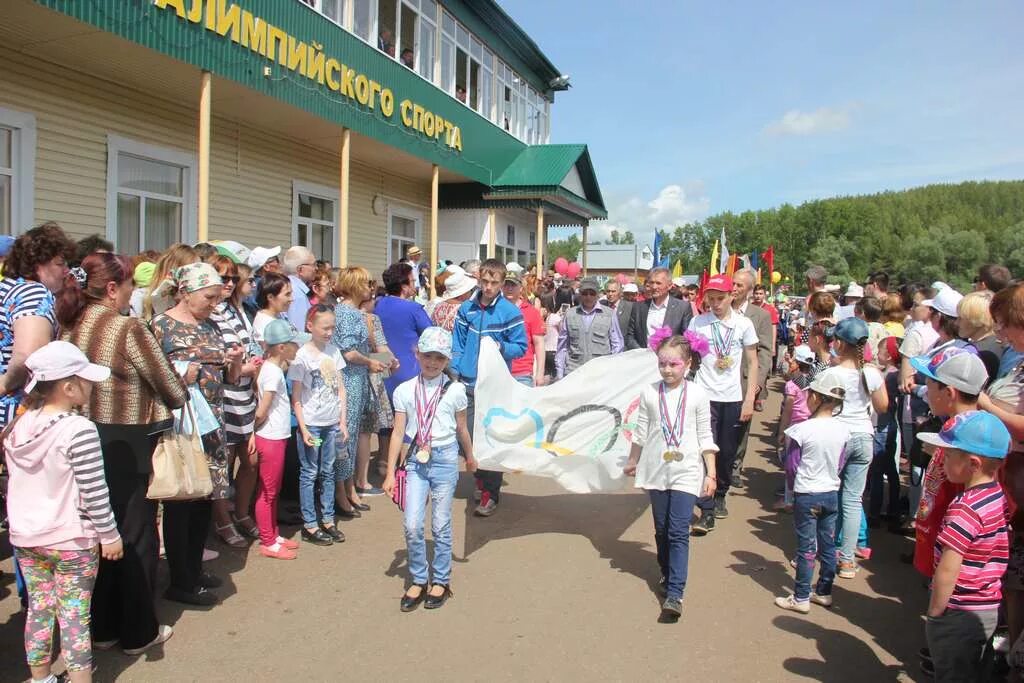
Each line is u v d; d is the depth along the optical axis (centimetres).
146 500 365
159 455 364
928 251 9094
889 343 630
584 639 402
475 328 618
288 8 1080
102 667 356
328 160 1455
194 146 1107
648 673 368
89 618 330
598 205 2523
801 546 444
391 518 596
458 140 1689
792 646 401
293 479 628
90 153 940
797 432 447
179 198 1101
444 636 400
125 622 366
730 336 603
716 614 439
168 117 1056
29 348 353
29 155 860
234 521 553
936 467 345
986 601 300
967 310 487
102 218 962
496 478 621
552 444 568
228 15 941
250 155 1234
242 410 472
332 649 382
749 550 555
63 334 355
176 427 376
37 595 321
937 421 492
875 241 9850
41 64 867
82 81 920
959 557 297
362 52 1291
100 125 949
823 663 383
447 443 441
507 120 2123
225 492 431
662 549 462
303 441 523
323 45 1173
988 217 12662
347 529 568
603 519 622
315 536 534
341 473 585
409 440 445
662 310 679
